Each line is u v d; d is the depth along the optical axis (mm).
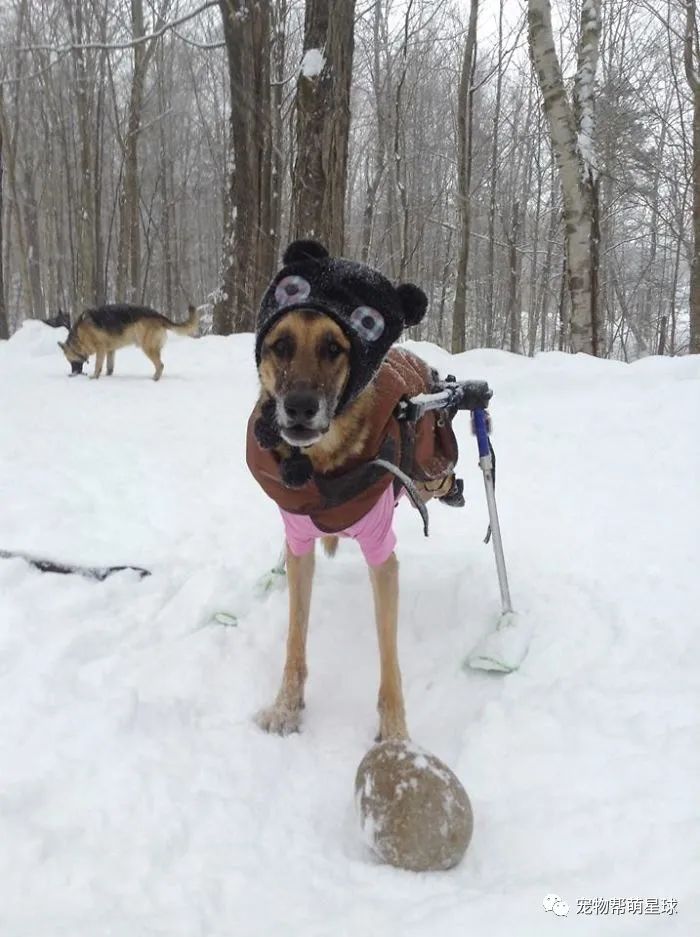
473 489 2646
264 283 7547
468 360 4633
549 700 1502
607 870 1047
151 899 997
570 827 1149
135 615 1826
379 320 1331
